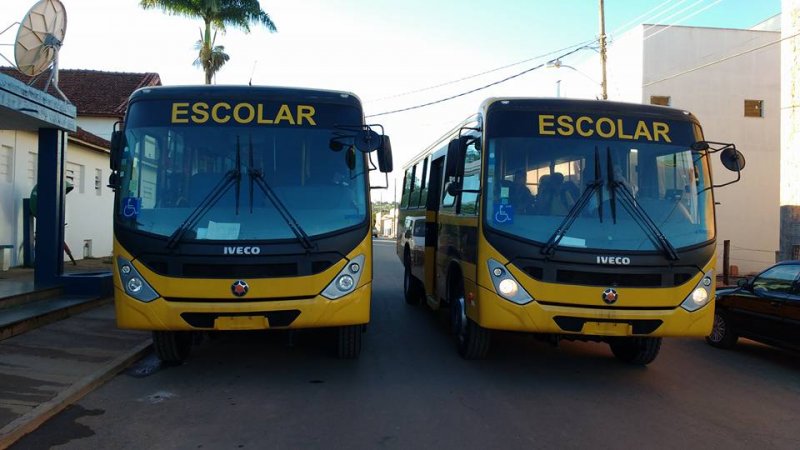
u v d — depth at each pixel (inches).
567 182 259.0
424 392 248.5
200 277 238.1
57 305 376.5
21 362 271.0
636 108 274.7
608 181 258.2
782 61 630.5
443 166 369.1
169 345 275.4
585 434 204.2
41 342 308.2
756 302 338.6
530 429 207.5
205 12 1037.2
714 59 962.1
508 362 303.3
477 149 277.9
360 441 193.9
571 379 275.3
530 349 335.3
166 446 188.5
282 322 242.8
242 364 291.3
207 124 255.4
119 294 241.4
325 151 259.6
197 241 239.5
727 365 320.8
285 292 242.2
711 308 255.3
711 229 260.2
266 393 245.0
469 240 279.9
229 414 218.8
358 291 252.1
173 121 255.4
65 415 216.4
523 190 258.2
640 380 279.3
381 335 365.4
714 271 258.2
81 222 721.0
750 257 967.0
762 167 972.6
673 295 248.8
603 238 250.1
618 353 319.3
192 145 252.4
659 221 254.7
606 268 246.2
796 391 271.0
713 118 962.1
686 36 957.2
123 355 289.0
